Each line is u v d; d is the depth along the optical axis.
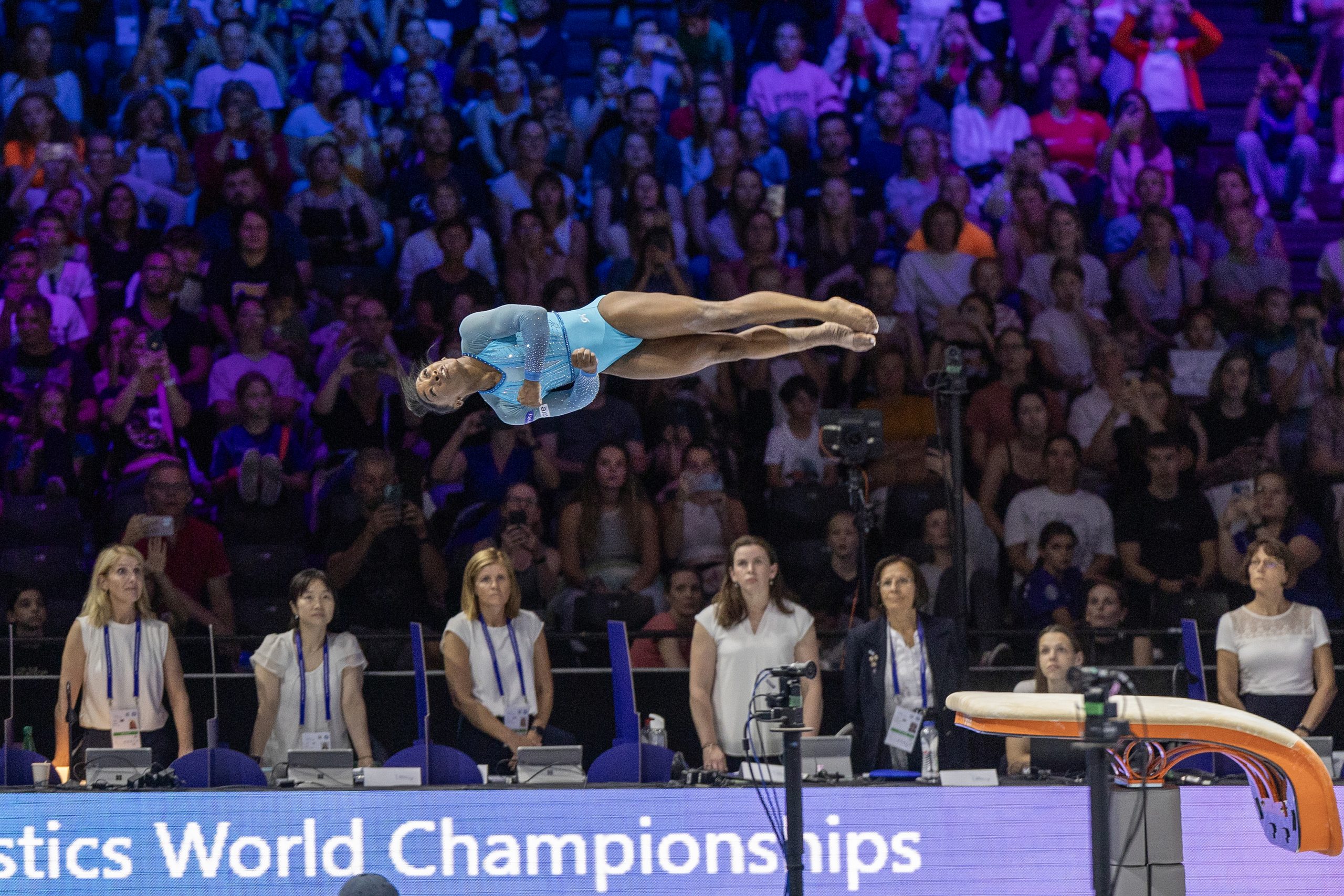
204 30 19.02
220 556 14.44
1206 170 19.89
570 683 12.82
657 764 9.92
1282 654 11.17
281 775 10.32
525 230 16.84
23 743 11.87
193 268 16.66
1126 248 18.12
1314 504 15.80
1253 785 8.45
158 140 17.92
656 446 15.97
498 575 10.98
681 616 13.66
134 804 9.45
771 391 16.30
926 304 17.08
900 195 18.20
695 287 17.59
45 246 16.45
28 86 18.38
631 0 20.64
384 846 9.38
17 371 15.78
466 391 8.05
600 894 9.35
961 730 10.45
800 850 8.25
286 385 15.88
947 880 9.35
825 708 12.62
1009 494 15.52
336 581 14.37
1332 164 19.91
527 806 9.39
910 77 18.98
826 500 15.03
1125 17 19.75
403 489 15.19
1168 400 15.95
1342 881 9.34
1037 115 19.45
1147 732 7.61
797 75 19.33
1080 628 12.93
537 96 18.62
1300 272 19.03
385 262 17.75
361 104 18.38
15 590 14.57
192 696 12.62
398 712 12.80
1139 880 7.73
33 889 9.41
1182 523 14.98
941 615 14.15
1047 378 16.62
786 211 18.08
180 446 15.62
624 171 17.94
